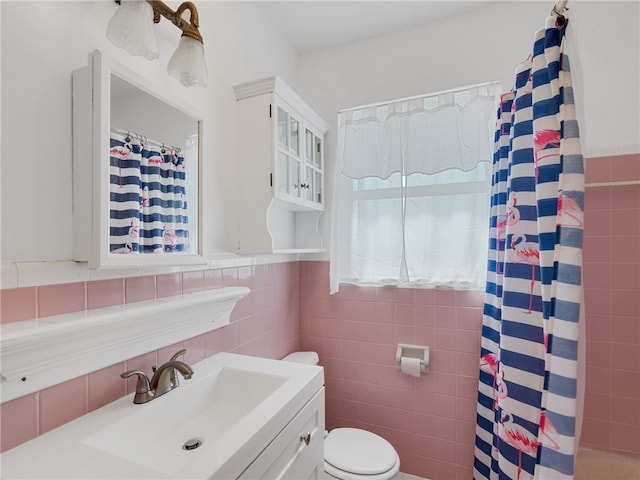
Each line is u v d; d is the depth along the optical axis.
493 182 1.53
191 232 1.06
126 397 0.87
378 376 1.84
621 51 1.48
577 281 0.88
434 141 1.64
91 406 0.79
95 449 0.64
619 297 1.46
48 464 0.60
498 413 1.24
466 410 1.66
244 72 1.52
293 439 0.87
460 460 1.66
